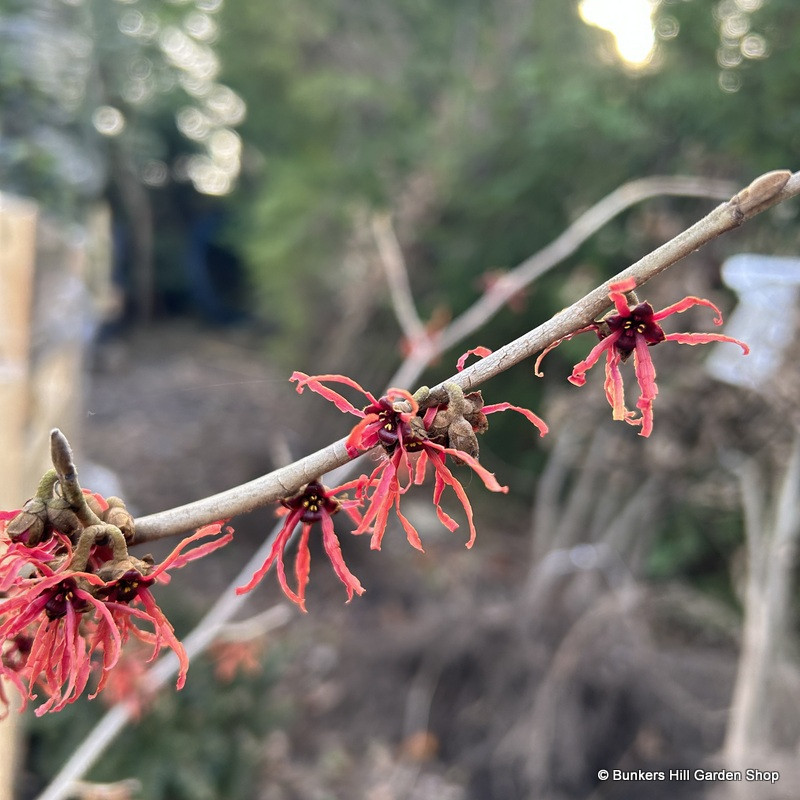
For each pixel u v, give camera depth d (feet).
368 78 21.18
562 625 10.21
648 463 9.16
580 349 12.12
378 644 11.21
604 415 9.71
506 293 7.79
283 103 25.29
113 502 2.10
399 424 1.99
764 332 6.19
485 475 1.84
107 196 29.84
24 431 5.42
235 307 34.81
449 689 10.37
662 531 12.13
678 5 11.00
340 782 9.63
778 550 6.91
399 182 19.29
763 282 5.98
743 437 8.05
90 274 11.76
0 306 5.34
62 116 10.79
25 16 10.42
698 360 8.74
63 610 1.95
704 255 9.20
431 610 11.47
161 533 2.12
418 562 14.53
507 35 19.15
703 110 10.88
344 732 10.41
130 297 33.40
